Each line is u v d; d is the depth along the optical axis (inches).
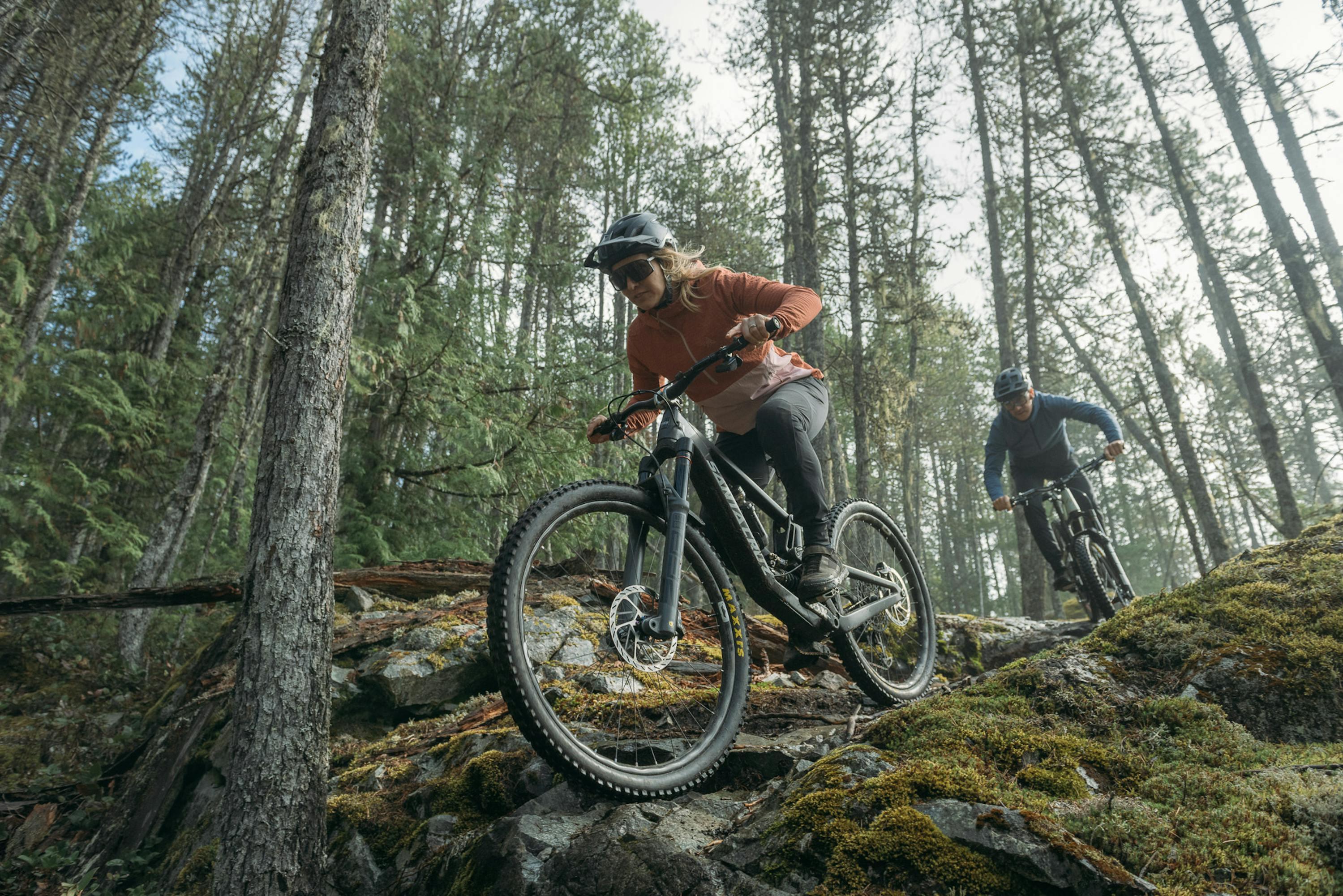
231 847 103.0
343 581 236.2
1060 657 94.4
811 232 553.3
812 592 105.2
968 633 222.8
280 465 119.0
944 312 657.0
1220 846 59.0
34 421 449.1
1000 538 1604.3
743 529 100.8
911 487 986.7
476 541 345.7
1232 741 75.2
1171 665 90.1
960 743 79.6
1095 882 56.0
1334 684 80.8
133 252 464.8
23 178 332.2
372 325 333.7
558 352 345.4
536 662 152.4
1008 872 59.7
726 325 104.7
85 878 155.0
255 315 403.2
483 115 392.8
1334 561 96.5
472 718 146.2
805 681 157.9
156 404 416.8
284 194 421.1
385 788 121.1
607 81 549.3
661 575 92.2
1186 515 473.4
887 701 121.7
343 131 135.0
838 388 757.3
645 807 87.3
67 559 388.8
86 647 314.0
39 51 330.3
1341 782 63.0
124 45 381.7
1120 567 215.5
